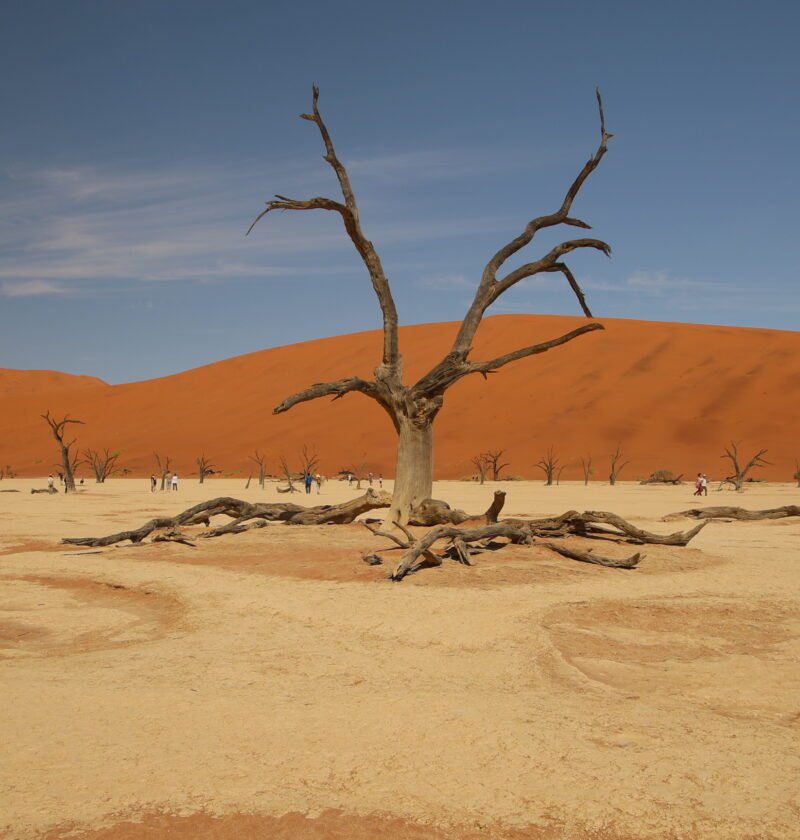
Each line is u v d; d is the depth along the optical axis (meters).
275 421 120.25
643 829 4.67
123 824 4.73
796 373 103.25
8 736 6.06
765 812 4.84
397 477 18.33
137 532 18.16
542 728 6.20
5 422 145.25
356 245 18.58
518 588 11.98
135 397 146.50
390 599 11.16
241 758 5.65
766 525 26.59
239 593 11.98
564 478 88.50
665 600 11.40
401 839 4.60
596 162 19.72
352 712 6.61
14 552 18.45
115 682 7.57
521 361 120.62
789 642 9.51
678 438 95.06
